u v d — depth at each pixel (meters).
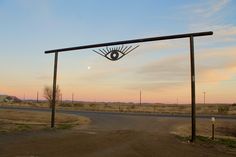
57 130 24.09
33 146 15.49
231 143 19.50
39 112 51.16
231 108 82.56
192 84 20.02
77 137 19.89
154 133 23.69
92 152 14.41
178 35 20.58
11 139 17.98
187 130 28.36
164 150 15.70
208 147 17.61
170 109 78.31
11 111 51.47
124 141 18.59
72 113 52.03
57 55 26.33
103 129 26.17
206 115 52.41
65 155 13.39
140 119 39.34
